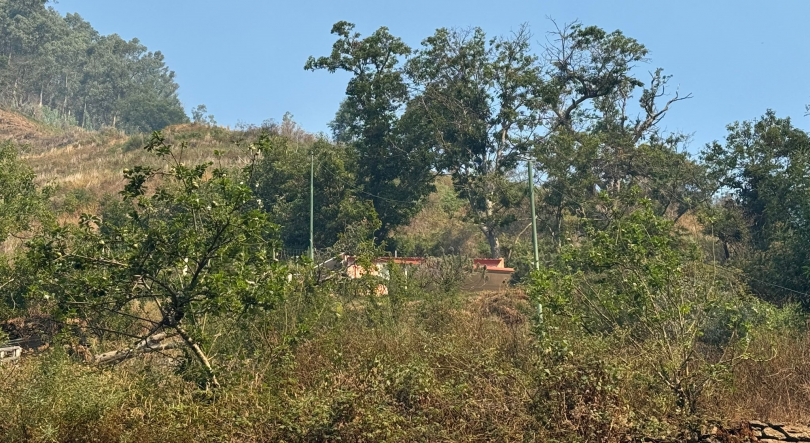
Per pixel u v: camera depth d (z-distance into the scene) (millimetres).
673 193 31297
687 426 7605
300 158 34750
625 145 33344
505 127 37438
